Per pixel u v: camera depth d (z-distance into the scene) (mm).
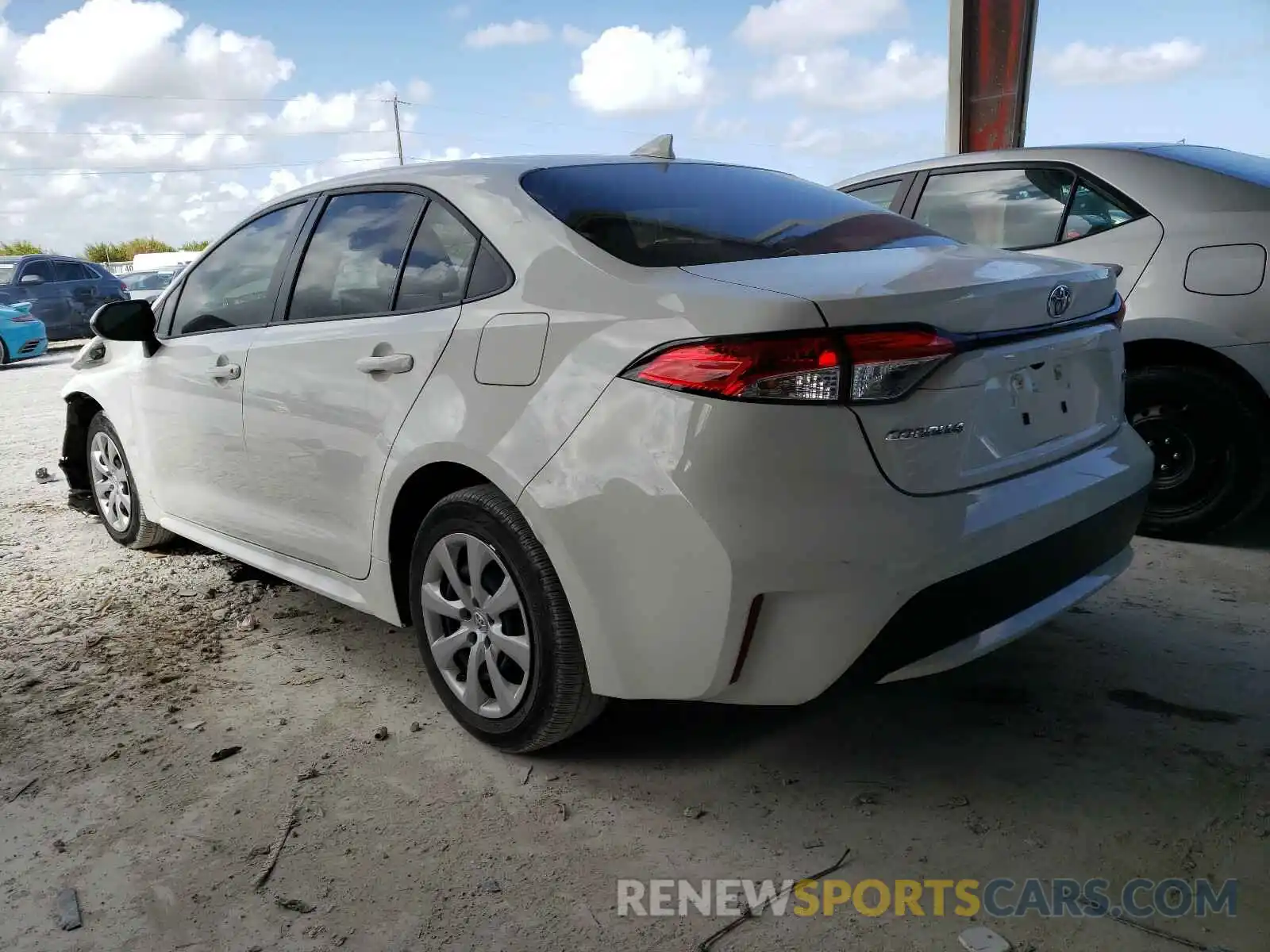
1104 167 4250
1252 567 3797
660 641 2154
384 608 2908
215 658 3355
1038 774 2445
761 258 2400
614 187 2715
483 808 2406
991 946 1870
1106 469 2502
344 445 2867
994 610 2201
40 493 5891
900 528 2018
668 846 2230
